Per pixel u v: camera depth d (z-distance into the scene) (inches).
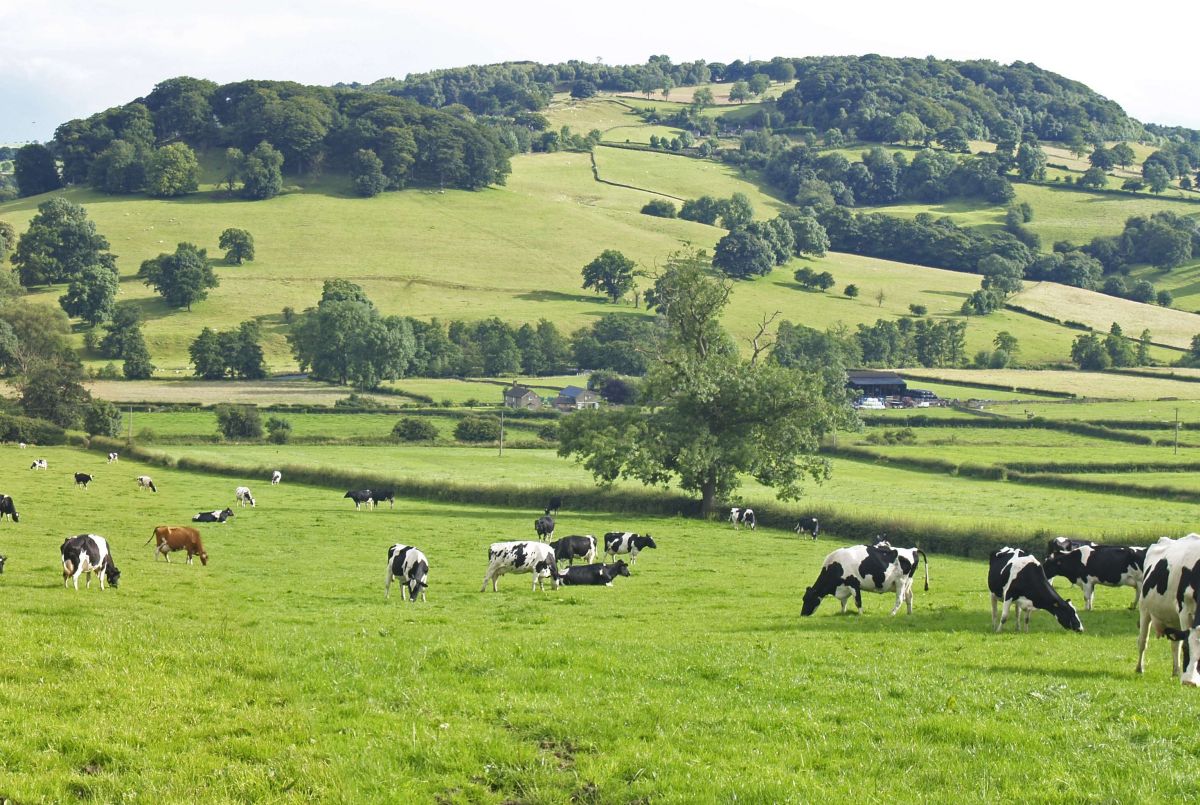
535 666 770.8
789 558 1895.9
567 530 2249.0
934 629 1059.3
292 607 1170.6
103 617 960.9
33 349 5462.6
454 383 6240.2
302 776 542.9
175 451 3806.6
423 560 1300.4
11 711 615.8
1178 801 494.0
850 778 537.6
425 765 563.8
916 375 6338.6
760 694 697.0
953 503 2827.3
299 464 3289.9
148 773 546.6
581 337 7445.9
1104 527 1996.8
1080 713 639.8
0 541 1665.8
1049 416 4817.9
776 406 2711.6
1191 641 709.9
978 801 499.8
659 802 515.5
